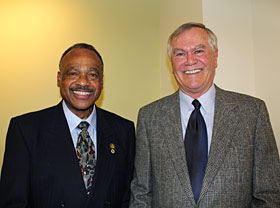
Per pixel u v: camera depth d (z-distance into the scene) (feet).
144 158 4.30
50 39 6.28
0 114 6.02
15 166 3.89
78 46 4.41
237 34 5.63
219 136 3.72
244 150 3.65
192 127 3.97
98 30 6.62
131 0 6.97
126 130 4.83
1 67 6.07
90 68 4.21
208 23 5.40
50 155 3.98
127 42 6.86
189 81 4.13
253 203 3.76
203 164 3.70
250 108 3.89
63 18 6.39
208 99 4.13
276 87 5.12
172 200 3.70
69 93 4.17
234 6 5.65
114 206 4.27
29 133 4.08
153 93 7.04
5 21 6.15
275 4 5.18
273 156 3.71
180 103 4.39
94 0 6.63
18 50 6.15
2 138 5.98
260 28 5.51
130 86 6.82
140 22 7.02
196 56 4.10
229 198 3.51
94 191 3.94
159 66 7.13
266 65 5.36
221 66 5.44
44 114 4.42
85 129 4.32
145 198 4.21
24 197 3.83
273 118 5.17
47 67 6.23
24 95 6.11
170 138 3.99
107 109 6.56
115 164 4.34
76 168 3.94
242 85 5.57
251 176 3.68
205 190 3.51
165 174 3.86
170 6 6.70
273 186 3.57
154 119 4.30
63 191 3.86
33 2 6.27
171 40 4.42
